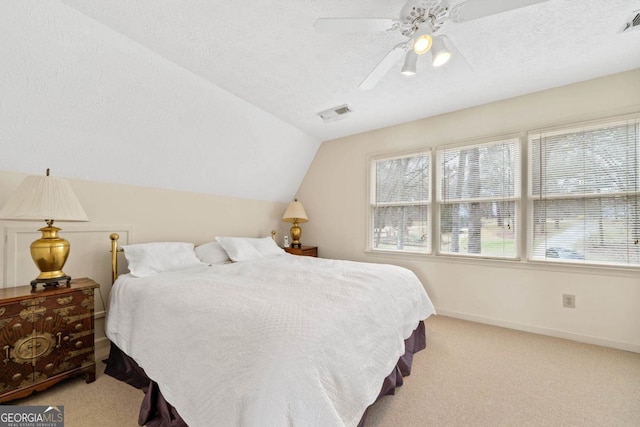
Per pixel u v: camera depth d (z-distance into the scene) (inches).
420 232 126.6
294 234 156.3
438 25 56.0
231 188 134.3
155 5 59.0
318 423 36.7
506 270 106.1
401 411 59.3
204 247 113.3
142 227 102.3
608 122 89.2
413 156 128.6
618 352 85.2
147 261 86.9
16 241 74.4
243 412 36.7
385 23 54.2
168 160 103.2
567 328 95.3
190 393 44.5
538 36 70.5
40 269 69.8
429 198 123.8
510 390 66.7
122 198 96.7
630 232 86.6
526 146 102.7
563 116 96.2
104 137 84.1
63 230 82.7
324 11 61.6
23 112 68.6
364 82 72.2
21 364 60.4
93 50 67.6
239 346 43.0
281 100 104.9
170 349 52.2
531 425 55.2
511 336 97.8
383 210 137.8
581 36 70.4
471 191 114.0
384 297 67.6
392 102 108.2
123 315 71.0
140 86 79.9
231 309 51.5
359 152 144.6
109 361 77.0
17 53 60.7
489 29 67.8
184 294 61.9
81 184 87.0
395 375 64.6
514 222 105.2
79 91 72.2
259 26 65.8
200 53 76.0
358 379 47.0
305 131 140.8
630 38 71.1
